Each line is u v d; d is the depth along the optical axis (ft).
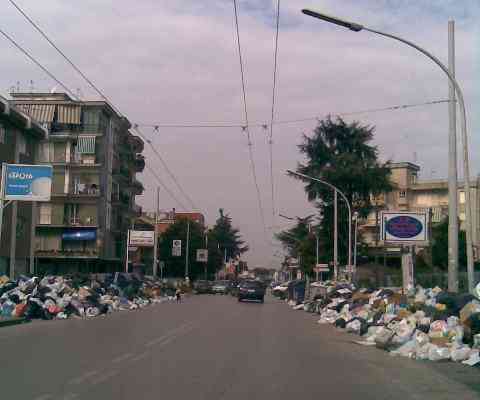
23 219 153.17
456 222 66.18
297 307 131.13
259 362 45.62
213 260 358.23
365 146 211.41
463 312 53.78
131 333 65.67
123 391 32.48
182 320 87.40
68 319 87.92
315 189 206.80
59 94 216.33
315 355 51.78
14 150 143.74
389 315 68.23
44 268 204.95
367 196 208.85
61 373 37.88
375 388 36.47
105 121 212.23
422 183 241.35
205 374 38.91
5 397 30.40
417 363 48.24
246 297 168.76
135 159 249.75
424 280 130.93
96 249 201.87
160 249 308.81
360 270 183.52
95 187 203.00
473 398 34.14
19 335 62.39
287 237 310.24
